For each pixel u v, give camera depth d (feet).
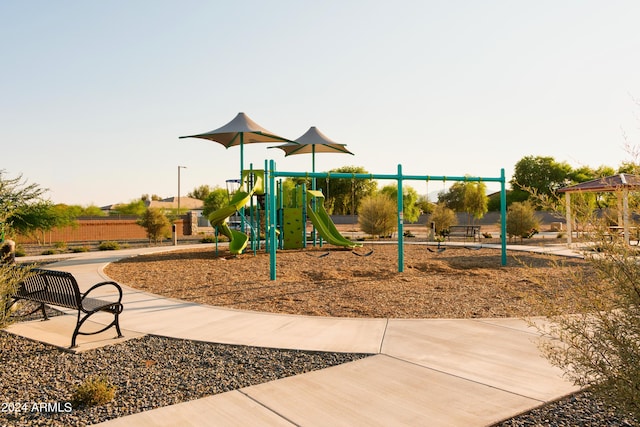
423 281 35.73
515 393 13.55
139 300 28.30
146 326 21.98
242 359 17.19
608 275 10.15
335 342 18.98
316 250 61.46
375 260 49.62
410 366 15.94
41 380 15.40
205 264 46.83
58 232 99.14
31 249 75.46
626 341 10.07
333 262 47.85
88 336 20.40
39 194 45.39
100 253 62.08
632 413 10.03
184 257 53.93
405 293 30.73
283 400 13.25
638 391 9.68
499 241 81.30
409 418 12.00
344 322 22.35
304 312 25.44
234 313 24.56
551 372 15.21
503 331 20.40
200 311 25.09
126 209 165.07
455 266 44.70
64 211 86.38
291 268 43.27
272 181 38.83
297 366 16.29
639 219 10.23
